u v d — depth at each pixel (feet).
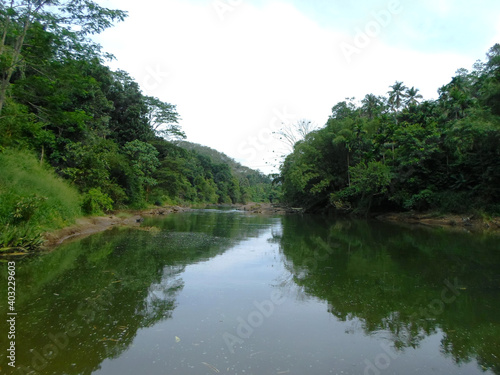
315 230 51.29
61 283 18.88
